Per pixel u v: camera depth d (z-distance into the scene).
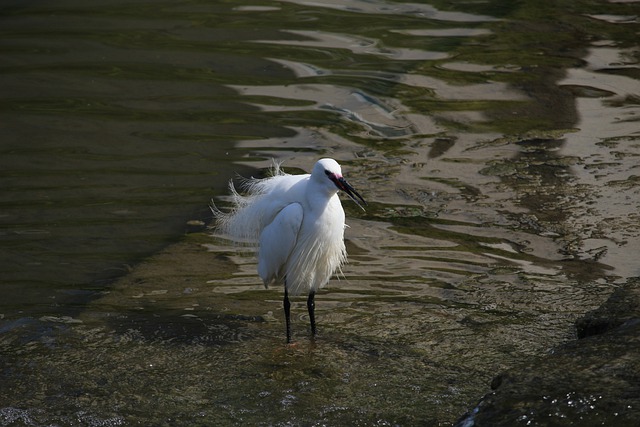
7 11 22.34
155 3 23.12
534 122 15.48
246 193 12.91
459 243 11.42
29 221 12.27
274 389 8.39
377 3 23.30
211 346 9.31
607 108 15.91
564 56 18.67
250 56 19.14
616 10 21.84
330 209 9.16
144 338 9.47
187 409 8.06
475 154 14.30
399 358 8.88
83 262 11.23
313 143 14.91
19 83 17.48
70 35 20.41
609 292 9.95
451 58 18.88
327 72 18.19
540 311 9.66
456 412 7.83
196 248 11.66
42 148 14.66
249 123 15.77
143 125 15.66
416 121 15.75
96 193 13.15
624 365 6.88
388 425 7.68
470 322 9.53
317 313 10.00
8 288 10.58
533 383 6.80
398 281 10.55
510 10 22.22
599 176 13.20
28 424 7.86
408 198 12.82
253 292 10.59
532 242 11.33
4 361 8.99
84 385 8.53
